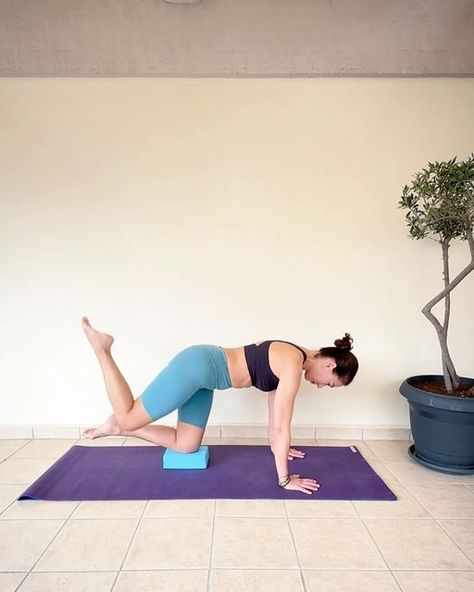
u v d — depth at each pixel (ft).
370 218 9.13
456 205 7.22
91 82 8.89
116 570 5.24
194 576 5.16
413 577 5.17
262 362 7.11
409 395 8.01
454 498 6.98
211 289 9.23
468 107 9.01
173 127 8.96
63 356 9.31
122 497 6.84
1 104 8.89
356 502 6.81
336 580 5.11
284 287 9.23
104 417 9.43
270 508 6.60
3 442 9.10
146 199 9.07
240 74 8.81
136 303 9.24
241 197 9.07
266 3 8.27
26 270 9.16
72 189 9.05
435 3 8.20
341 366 7.06
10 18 8.27
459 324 9.32
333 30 8.48
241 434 9.36
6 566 5.30
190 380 7.01
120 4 8.17
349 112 8.99
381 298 9.26
